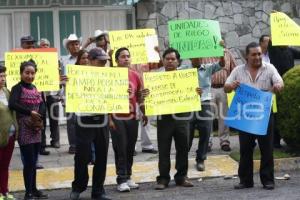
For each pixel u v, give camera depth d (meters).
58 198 7.72
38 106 7.36
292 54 9.87
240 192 7.58
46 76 8.06
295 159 8.83
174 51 7.96
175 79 7.85
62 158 9.59
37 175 8.63
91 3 12.45
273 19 8.98
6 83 8.01
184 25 8.24
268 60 9.69
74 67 7.38
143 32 8.85
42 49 8.40
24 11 12.22
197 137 11.04
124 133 7.78
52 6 12.29
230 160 9.09
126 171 7.93
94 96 7.41
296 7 13.26
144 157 9.54
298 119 8.83
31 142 7.32
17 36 12.22
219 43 8.26
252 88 7.51
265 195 7.36
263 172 7.70
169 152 7.98
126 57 7.81
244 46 12.99
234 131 11.36
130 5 12.58
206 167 8.82
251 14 13.00
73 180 8.14
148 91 7.79
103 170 7.44
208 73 8.62
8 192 7.70
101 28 12.52
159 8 12.61
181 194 7.63
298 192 7.45
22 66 7.30
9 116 7.22
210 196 7.45
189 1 12.73
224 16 12.90
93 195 7.50
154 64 9.20
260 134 7.45
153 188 8.05
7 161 7.42
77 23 12.44
